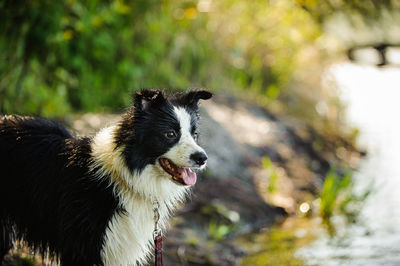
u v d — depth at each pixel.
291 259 4.86
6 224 3.50
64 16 6.43
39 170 3.40
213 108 8.24
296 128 9.04
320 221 6.05
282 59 10.23
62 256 3.38
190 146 3.39
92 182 3.33
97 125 6.38
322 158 8.40
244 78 9.73
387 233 5.54
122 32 7.45
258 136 8.05
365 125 10.94
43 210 3.39
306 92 10.83
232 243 5.21
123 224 3.38
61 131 3.61
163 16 7.90
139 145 3.33
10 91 6.20
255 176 6.89
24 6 6.00
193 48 8.77
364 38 10.27
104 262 3.39
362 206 6.52
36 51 6.39
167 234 4.98
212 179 6.32
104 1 7.15
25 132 3.49
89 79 7.23
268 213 6.12
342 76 12.38
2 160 3.40
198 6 8.52
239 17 9.54
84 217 3.29
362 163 8.79
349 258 4.78
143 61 7.89
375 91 13.05
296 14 9.35
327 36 10.38
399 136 10.14
